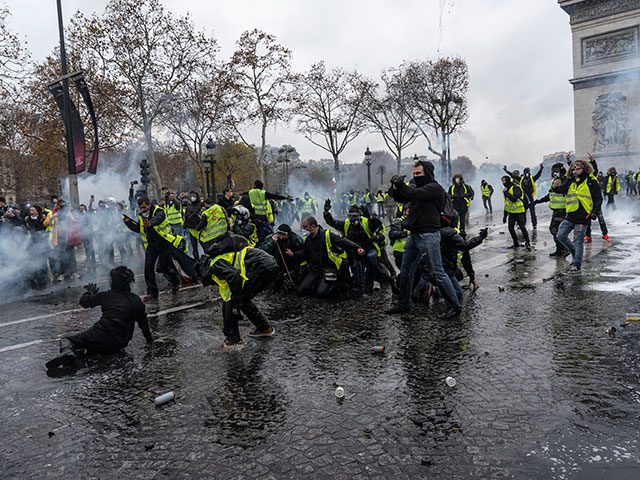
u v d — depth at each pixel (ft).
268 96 113.19
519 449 10.19
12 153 146.92
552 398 12.35
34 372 16.51
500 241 45.19
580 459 9.73
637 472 9.22
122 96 98.37
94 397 14.12
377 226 26.89
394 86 127.13
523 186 51.78
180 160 212.02
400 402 12.68
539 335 17.25
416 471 9.64
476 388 13.21
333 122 129.08
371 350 16.79
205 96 108.37
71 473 10.27
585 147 133.90
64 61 52.37
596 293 22.63
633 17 124.88
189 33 95.04
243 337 19.21
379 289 26.91
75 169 53.21
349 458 10.23
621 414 11.37
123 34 92.17
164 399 13.38
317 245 26.00
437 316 20.70
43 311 26.43
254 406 12.96
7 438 11.92
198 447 11.03
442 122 127.13
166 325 21.56
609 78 129.18
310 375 14.88
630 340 16.14
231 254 17.80
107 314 17.80
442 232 22.88
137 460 10.64
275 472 9.89
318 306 23.89
